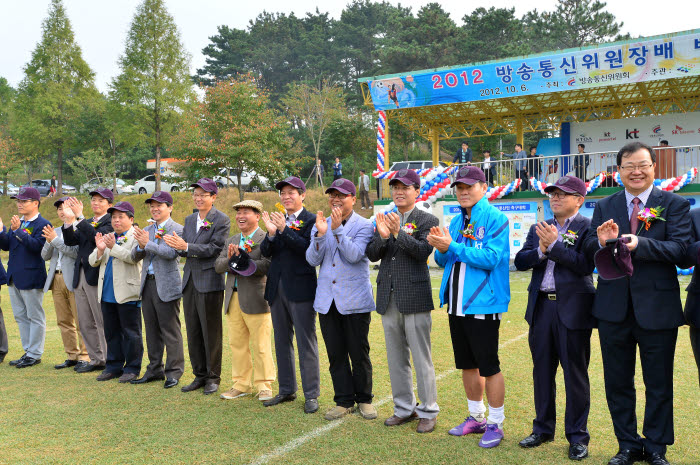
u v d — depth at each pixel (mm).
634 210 3756
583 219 4102
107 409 5047
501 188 15922
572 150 19547
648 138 18578
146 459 3947
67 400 5324
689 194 13992
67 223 6316
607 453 3926
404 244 4301
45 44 34562
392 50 45500
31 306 6746
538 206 15742
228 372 6305
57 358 7113
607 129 19078
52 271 6609
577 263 3859
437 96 17297
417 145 42938
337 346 4836
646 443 3707
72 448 4156
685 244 3547
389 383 5738
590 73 15227
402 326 4543
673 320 3566
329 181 39469
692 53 14078
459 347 4305
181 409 5035
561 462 3787
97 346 6469
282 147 25578
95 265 6172
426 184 16141
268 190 28344
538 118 22516
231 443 4219
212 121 24000
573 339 3926
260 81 59031
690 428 4285
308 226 5156
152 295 5840
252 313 5258
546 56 15492
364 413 4754
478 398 4371
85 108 35438
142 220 26281
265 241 5102
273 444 4184
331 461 3855
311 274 5078
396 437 4289
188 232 5734
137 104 28594
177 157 24781
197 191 5703
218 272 5379
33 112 35469
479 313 4082
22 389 5703
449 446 4086
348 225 4891
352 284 4785
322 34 60500
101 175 36312
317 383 5043
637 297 3607
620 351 3736
